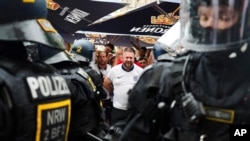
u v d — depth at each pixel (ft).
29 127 5.68
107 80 20.42
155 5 26.58
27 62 6.19
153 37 28.07
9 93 5.47
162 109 6.25
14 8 5.99
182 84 6.13
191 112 5.87
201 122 5.90
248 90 5.84
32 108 5.71
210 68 5.98
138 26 27.94
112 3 22.85
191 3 6.05
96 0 22.56
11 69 5.71
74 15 22.41
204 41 5.88
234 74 5.88
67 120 6.73
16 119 5.51
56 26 23.73
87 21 22.80
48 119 6.05
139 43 30.12
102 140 11.48
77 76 10.78
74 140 10.76
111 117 19.81
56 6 21.97
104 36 33.27
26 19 6.14
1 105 5.34
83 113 10.74
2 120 5.34
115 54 30.99
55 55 10.50
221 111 5.85
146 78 6.82
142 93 6.73
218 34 5.79
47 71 6.42
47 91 6.10
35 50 9.80
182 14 6.34
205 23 5.86
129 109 6.97
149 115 6.63
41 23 6.31
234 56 5.81
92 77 15.19
